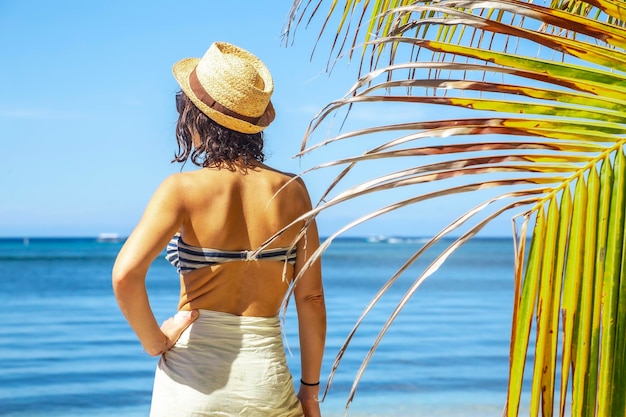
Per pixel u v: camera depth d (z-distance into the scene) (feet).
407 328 67.62
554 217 3.73
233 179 6.93
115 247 309.63
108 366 48.26
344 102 3.94
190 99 7.09
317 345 7.39
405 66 3.92
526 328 3.72
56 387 41.60
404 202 3.72
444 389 40.14
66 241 427.33
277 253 7.00
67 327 68.95
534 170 3.74
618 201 3.64
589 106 3.75
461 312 82.53
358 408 35.63
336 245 401.70
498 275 155.63
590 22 3.82
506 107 3.82
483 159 3.72
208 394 6.57
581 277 3.65
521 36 3.89
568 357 3.61
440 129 3.75
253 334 6.80
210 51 7.14
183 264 6.86
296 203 7.23
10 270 157.48
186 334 6.75
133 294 6.42
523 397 35.19
